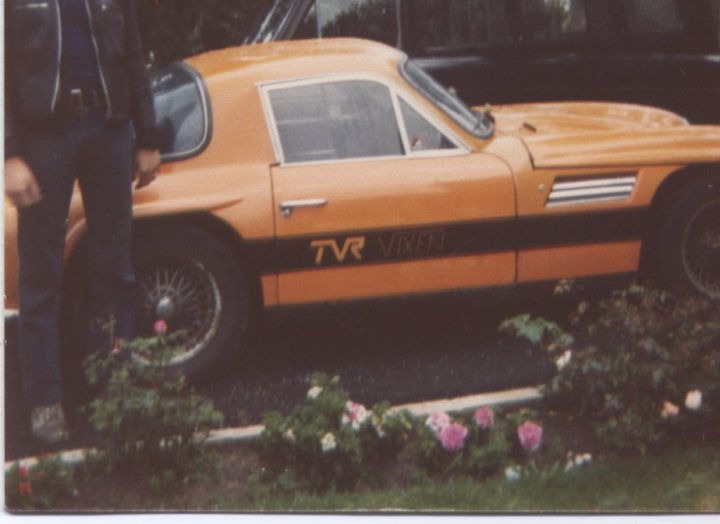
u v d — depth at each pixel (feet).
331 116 20.11
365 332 21.94
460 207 20.08
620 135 21.12
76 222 19.07
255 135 19.79
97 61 17.39
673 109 29.19
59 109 17.20
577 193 20.51
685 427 17.25
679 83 29.12
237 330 19.56
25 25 16.93
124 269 18.28
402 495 15.81
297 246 19.62
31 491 15.76
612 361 17.54
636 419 16.99
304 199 19.58
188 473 16.39
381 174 19.90
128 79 18.15
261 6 32.32
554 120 22.63
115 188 17.92
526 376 19.72
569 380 17.87
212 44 33.37
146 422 16.43
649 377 17.31
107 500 15.92
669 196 20.97
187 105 20.02
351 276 19.85
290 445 16.48
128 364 16.89
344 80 20.27
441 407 18.19
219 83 20.06
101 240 18.11
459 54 28.50
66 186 17.47
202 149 19.65
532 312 22.38
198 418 16.60
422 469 16.51
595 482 16.02
